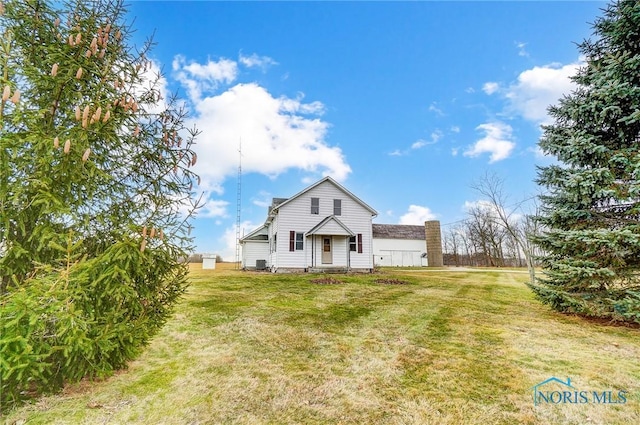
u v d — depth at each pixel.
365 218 19.30
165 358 4.11
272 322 6.05
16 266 2.70
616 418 2.77
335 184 19.03
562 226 6.75
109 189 3.28
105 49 3.24
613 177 5.83
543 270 7.16
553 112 6.89
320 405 2.96
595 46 6.57
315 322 6.11
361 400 3.06
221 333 5.26
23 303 2.21
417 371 3.79
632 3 5.81
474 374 3.71
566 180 6.25
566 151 6.48
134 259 2.95
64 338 2.57
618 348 4.64
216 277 14.48
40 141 2.53
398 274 18.23
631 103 5.89
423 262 36.81
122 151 3.34
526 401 3.07
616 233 5.51
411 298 9.11
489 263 37.00
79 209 2.98
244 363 3.98
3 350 2.18
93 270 2.71
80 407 2.81
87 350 2.59
